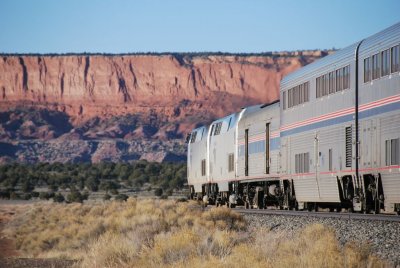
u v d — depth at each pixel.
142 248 42.53
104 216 93.06
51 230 90.62
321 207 65.25
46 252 70.69
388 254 31.30
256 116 78.12
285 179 67.00
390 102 44.38
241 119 85.75
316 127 58.06
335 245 31.72
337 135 53.38
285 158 66.50
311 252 30.02
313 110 58.84
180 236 40.38
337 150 53.38
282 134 67.31
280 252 32.75
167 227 58.72
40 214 121.88
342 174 52.31
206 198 104.06
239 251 33.56
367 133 47.88
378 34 47.44
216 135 98.31
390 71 44.47
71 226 81.00
